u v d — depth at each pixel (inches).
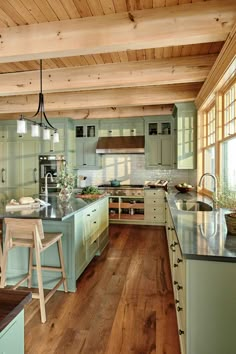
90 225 137.4
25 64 141.6
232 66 100.8
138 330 85.0
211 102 157.0
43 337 81.6
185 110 190.7
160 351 75.5
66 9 91.4
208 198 147.7
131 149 234.8
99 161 251.8
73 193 186.9
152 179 250.1
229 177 127.5
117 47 95.7
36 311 96.1
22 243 97.0
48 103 192.2
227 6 86.7
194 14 88.6
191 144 190.9
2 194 249.4
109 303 101.9
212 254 53.8
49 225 114.3
